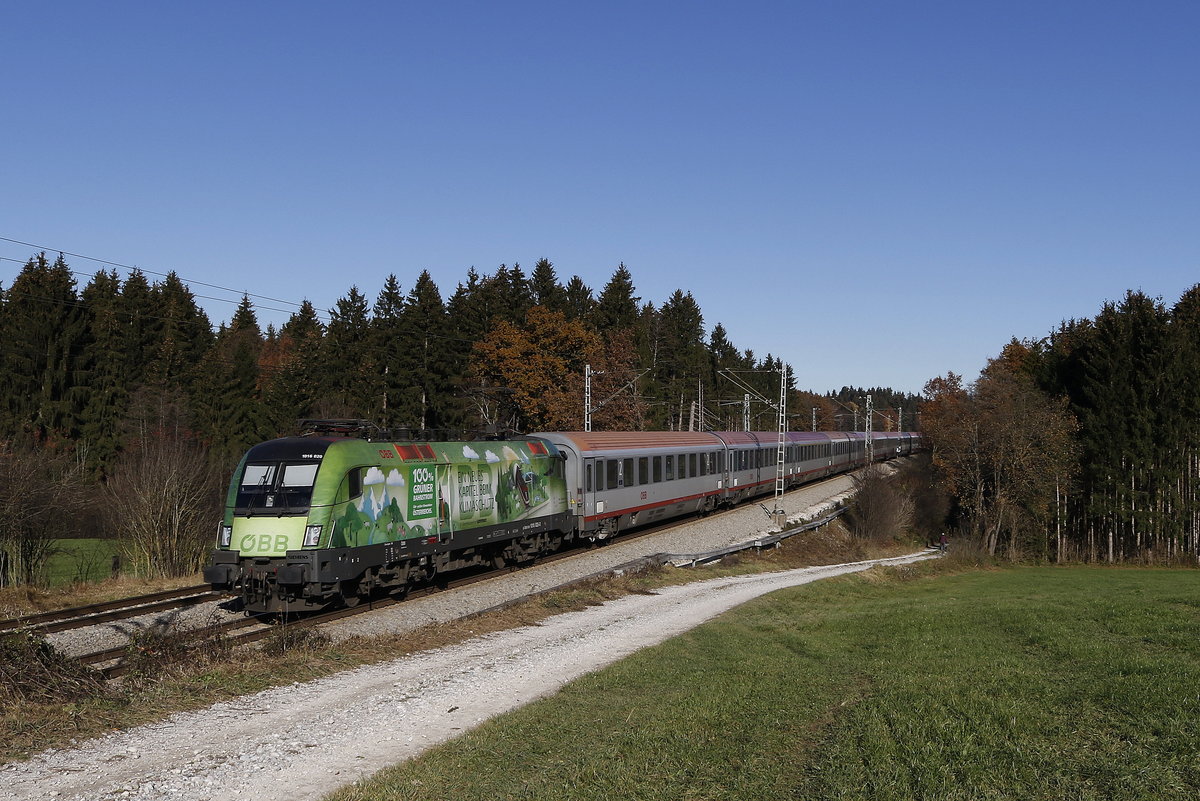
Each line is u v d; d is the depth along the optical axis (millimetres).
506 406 67562
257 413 65375
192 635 15109
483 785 8086
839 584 31000
